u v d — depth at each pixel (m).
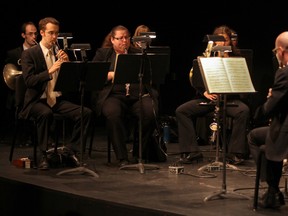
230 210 6.37
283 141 6.20
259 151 6.41
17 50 11.24
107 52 9.38
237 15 12.65
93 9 13.97
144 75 8.45
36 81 8.57
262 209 6.43
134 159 9.35
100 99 9.14
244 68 6.85
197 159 9.32
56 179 8.02
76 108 8.86
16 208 7.97
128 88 9.23
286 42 6.36
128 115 9.31
